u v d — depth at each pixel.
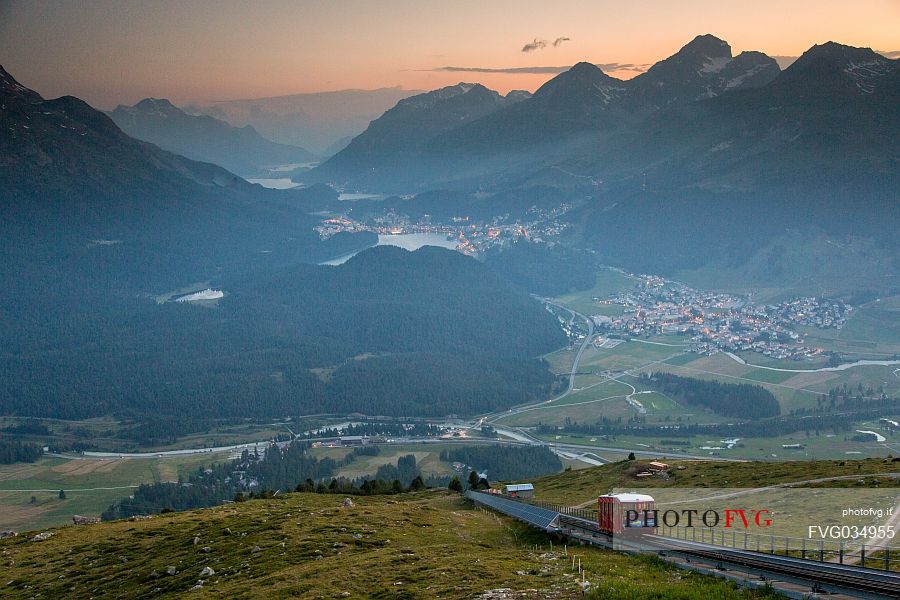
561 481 181.50
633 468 172.00
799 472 133.00
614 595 67.81
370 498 162.62
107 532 132.38
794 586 68.12
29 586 108.00
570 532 105.38
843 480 116.75
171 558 109.12
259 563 99.31
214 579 96.12
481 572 81.38
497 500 152.62
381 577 84.25
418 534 110.44
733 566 77.12
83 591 102.50
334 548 102.56
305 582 85.38
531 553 92.81
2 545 132.12
